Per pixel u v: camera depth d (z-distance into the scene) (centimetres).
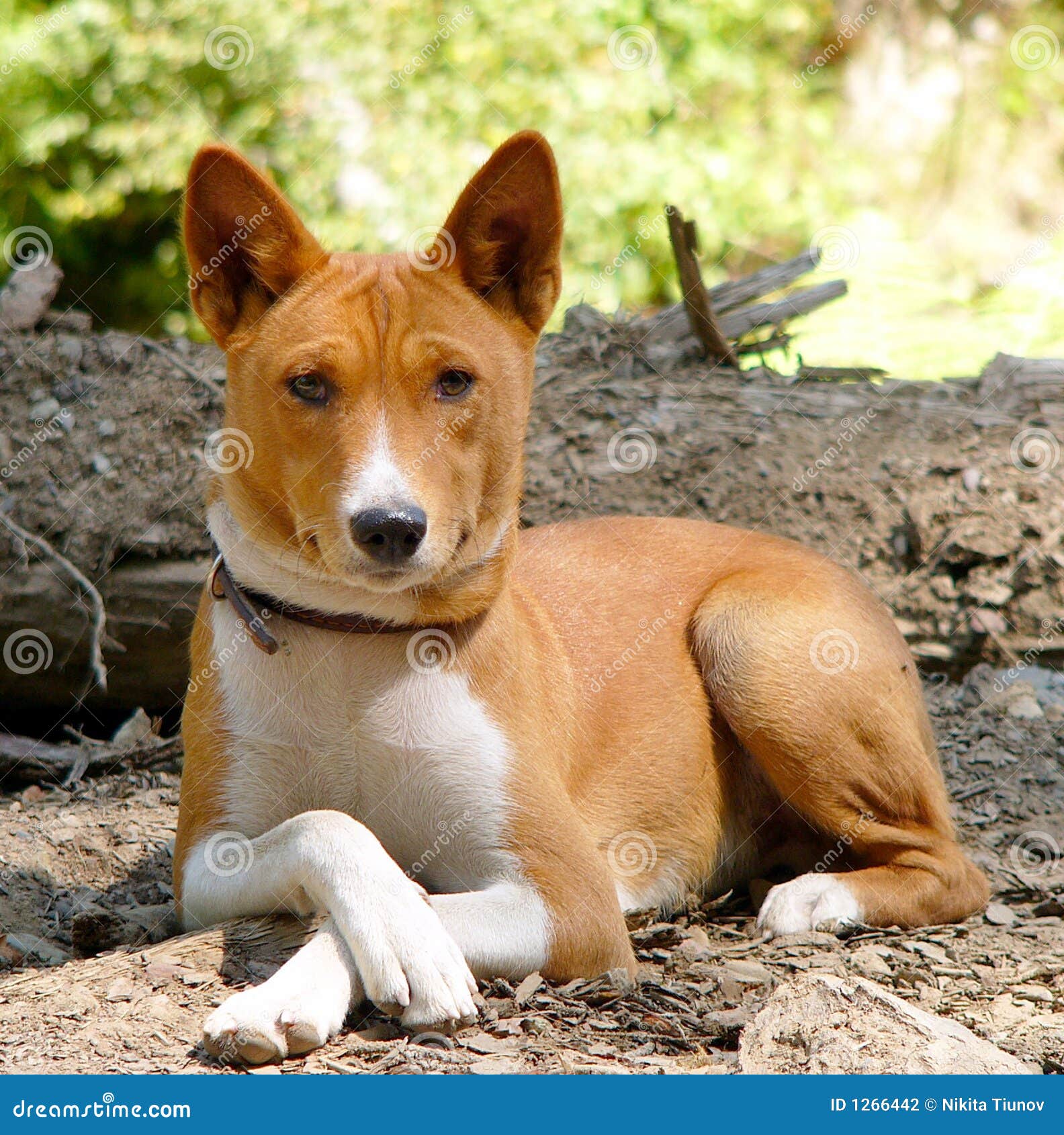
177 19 1994
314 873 597
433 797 659
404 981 569
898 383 1204
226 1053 551
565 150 1983
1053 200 2458
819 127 2219
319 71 1984
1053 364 1206
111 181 2044
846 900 757
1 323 1150
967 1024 629
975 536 1059
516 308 693
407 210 1947
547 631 761
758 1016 594
